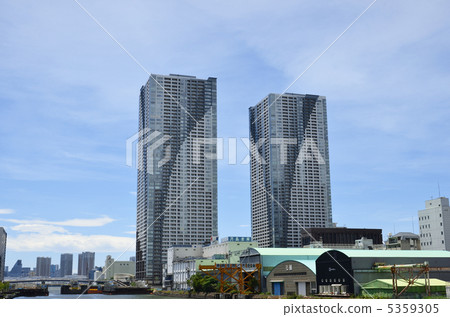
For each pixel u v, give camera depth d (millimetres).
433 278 103438
